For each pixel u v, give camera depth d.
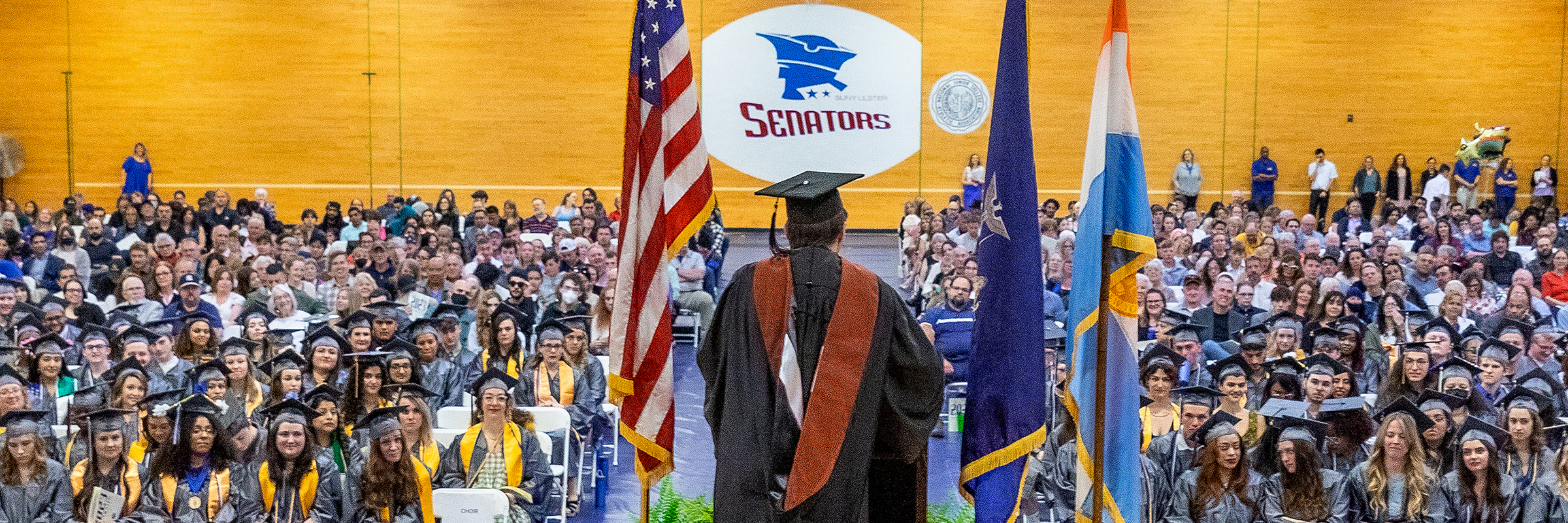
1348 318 9.23
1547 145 23.91
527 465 7.05
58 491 6.31
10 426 6.28
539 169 24.41
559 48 24.20
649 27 4.00
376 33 24.03
